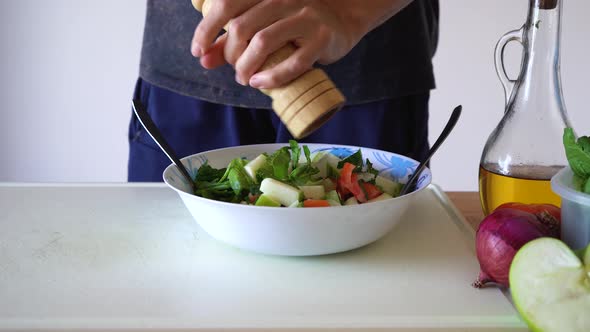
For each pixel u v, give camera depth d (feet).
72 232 2.44
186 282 1.99
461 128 6.59
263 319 1.75
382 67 3.57
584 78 6.42
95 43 6.29
